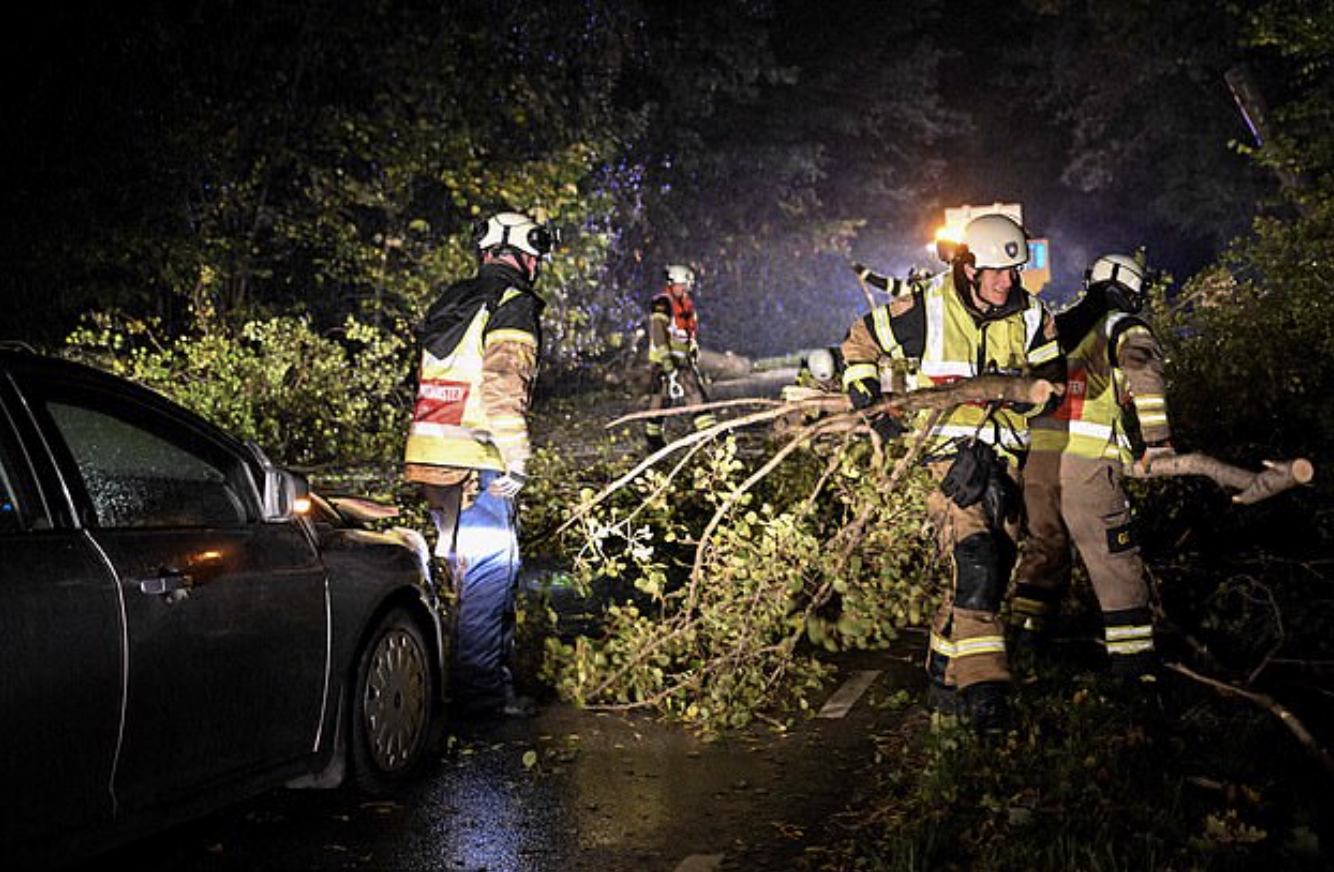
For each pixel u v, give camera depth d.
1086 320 6.30
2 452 4.00
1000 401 5.73
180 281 17.66
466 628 6.30
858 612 6.59
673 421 14.95
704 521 10.20
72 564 4.00
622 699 6.44
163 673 4.25
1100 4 35.12
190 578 4.38
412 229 20.97
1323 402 10.88
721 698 6.15
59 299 17.52
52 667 3.86
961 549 5.70
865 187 42.34
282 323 15.75
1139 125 41.41
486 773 5.57
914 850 4.41
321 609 4.99
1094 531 6.24
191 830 4.93
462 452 6.23
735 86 35.06
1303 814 4.72
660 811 5.13
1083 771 5.12
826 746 5.89
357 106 20.12
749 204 37.34
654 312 13.54
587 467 14.05
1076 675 6.44
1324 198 15.68
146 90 17.84
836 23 39.97
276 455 15.30
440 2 20.61
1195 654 6.91
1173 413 10.59
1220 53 33.03
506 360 6.11
